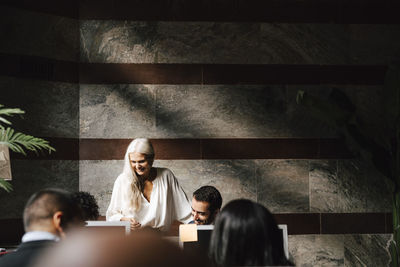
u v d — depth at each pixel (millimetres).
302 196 5344
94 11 5250
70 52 5168
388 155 4871
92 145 5188
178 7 5320
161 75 5289
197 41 5324
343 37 5430
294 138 5367
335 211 5352
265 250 1547
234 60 5348
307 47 5398
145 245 955
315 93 5395
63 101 5098
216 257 1571
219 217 1602
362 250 5352
